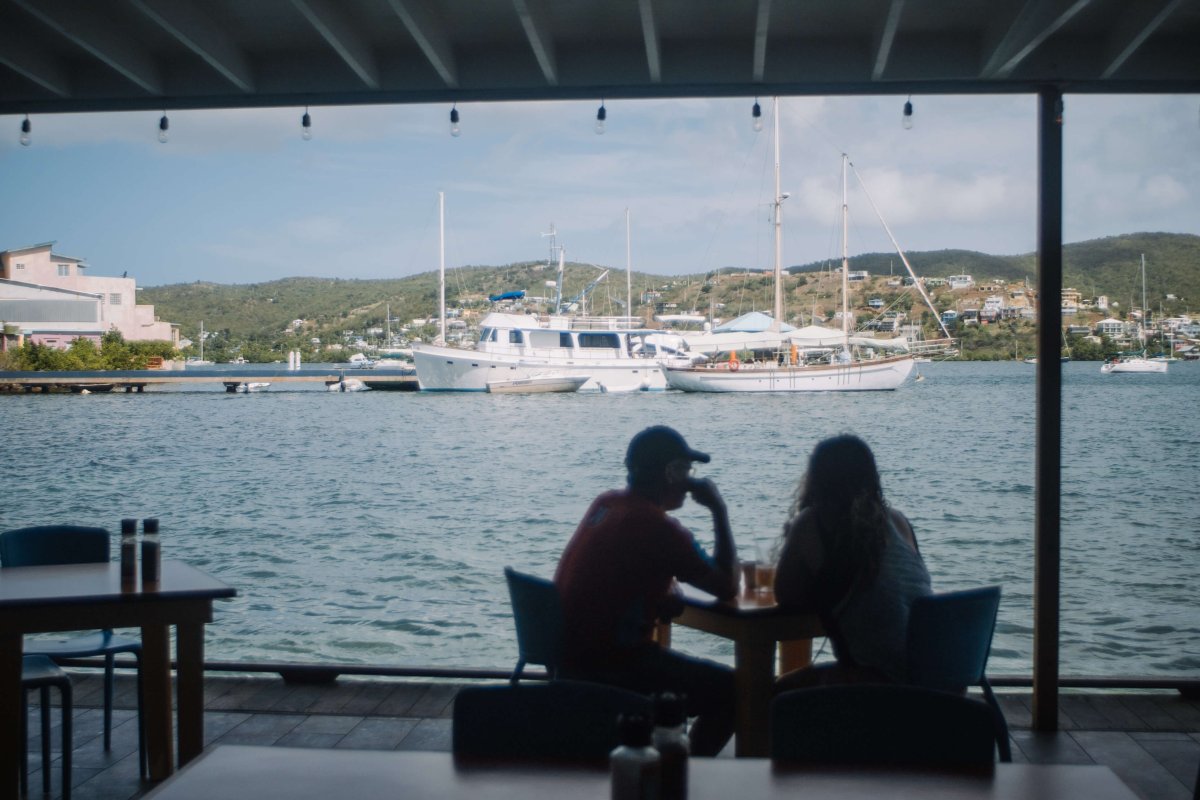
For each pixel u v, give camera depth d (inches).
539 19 154.9
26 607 129.5
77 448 1229.7
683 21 161.3
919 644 116.0
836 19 160.1
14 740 131.1
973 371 3390.7
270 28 166.2
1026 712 176.6
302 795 67.8
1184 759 154.7
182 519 663.1
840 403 1765.5
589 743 77.8
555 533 584.1
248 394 2405.3
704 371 1839.3
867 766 72.6
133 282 2593.5
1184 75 162.4
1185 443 1229.1
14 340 2357.3
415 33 151.9
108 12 159.8
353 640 300.7
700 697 128.0
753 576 135.6
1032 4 142.8
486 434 1354.6
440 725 170.2
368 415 1683.1
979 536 570.9
